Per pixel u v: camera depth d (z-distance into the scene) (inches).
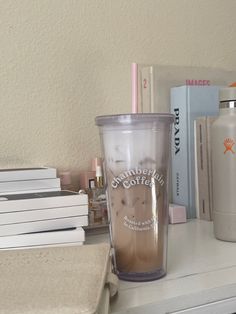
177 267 23.1
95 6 35.6
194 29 40.7
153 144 21.2
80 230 24.0
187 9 40.2
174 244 27.8
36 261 19.0
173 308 19.0
